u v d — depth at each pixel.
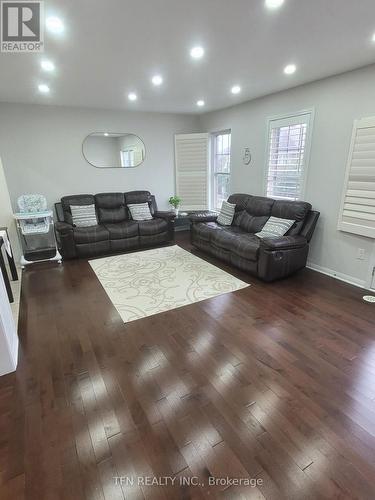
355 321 2.67
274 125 4.26
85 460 1.44
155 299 3.18
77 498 1.28
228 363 2.14
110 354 2.27
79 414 1.72
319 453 1.46
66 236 4.41
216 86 3.76
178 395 1.85
